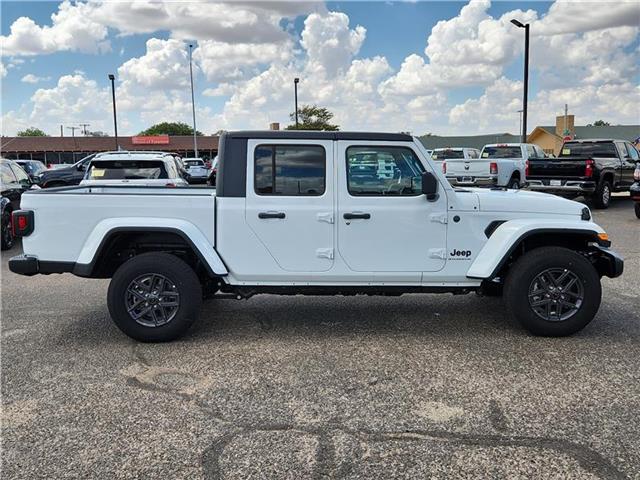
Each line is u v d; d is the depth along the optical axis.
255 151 5.01
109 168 10.90
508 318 5.75
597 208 15.63
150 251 5.32
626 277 7.60
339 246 5.05
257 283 5.12
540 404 3.77
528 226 5.00
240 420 3.59
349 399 3.88
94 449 3.25
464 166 16.89
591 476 2.95
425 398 3.88
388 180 5.06
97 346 4.99
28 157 59.62
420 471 3.01
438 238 5.08
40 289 7.27
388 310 6.09
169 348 4.93
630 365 4.44
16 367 4.50
